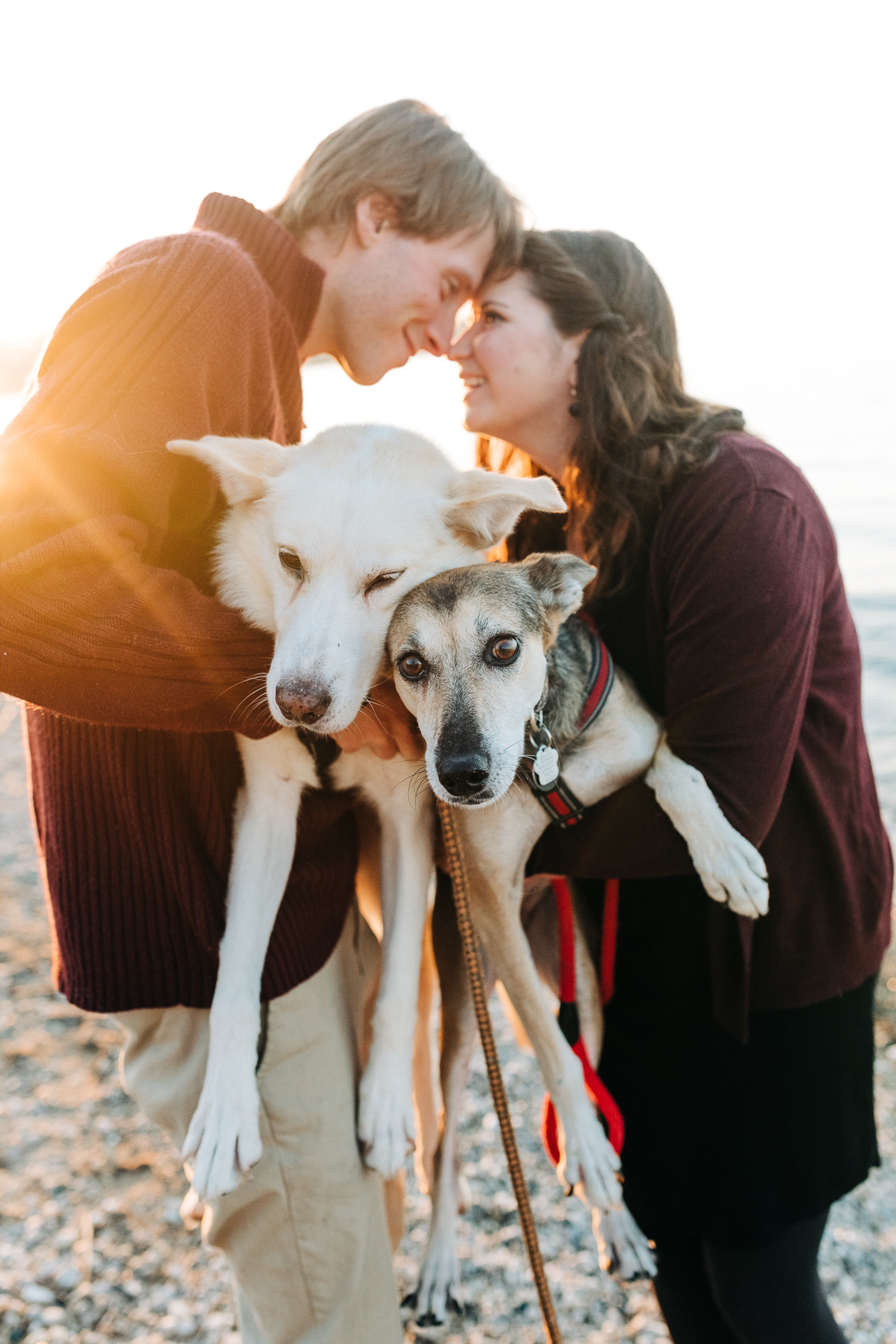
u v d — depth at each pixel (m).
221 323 1.71
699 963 2.01
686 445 1.98
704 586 1.83
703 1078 1.99
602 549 2.10
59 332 1.60
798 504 1.85
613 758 2.02
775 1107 1.95
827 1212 2.00
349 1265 1.80
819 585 1.84
